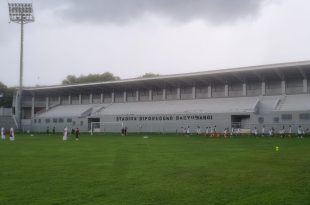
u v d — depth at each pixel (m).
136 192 11.88
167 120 72.06
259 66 64.81
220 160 20.83
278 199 10.80
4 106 122.25
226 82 75.56
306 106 59.88
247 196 11.23
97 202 10.54
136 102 87.50
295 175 15.06
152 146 33.66
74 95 100.19
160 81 80.69
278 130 59.09
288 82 68.50
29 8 84.44
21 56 88.12
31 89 98.56
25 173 15.98
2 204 10.32
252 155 23.69
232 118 65.19
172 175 15.28
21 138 53.91
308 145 33.75
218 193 11.68
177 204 10.30
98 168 17.56
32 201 10.66
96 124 83.31
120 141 43.31
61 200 10.77
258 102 66.56
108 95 93.94
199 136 57.88
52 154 25.48
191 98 80.75
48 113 95.50
